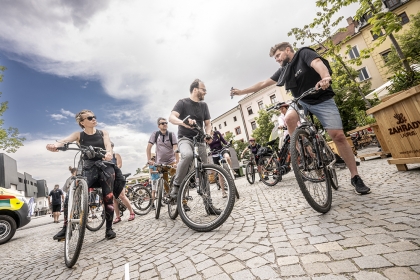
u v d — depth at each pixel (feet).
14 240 16.78
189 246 5.92
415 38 51.49
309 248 4.23
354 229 4.68
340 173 13.42
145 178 35.91
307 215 6.46
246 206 9.95
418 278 2.81
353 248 3.88
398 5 62.69
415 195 6.15
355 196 7.40
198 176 8.07
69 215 7.16
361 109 55.26
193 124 8.55
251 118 112.88
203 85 10.30
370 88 67.62
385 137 10.78
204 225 7.09
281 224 6.12
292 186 13.65
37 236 16.85
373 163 15.19
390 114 10.22
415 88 8.67
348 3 20.75
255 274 3.67
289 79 8.62
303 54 7.90
